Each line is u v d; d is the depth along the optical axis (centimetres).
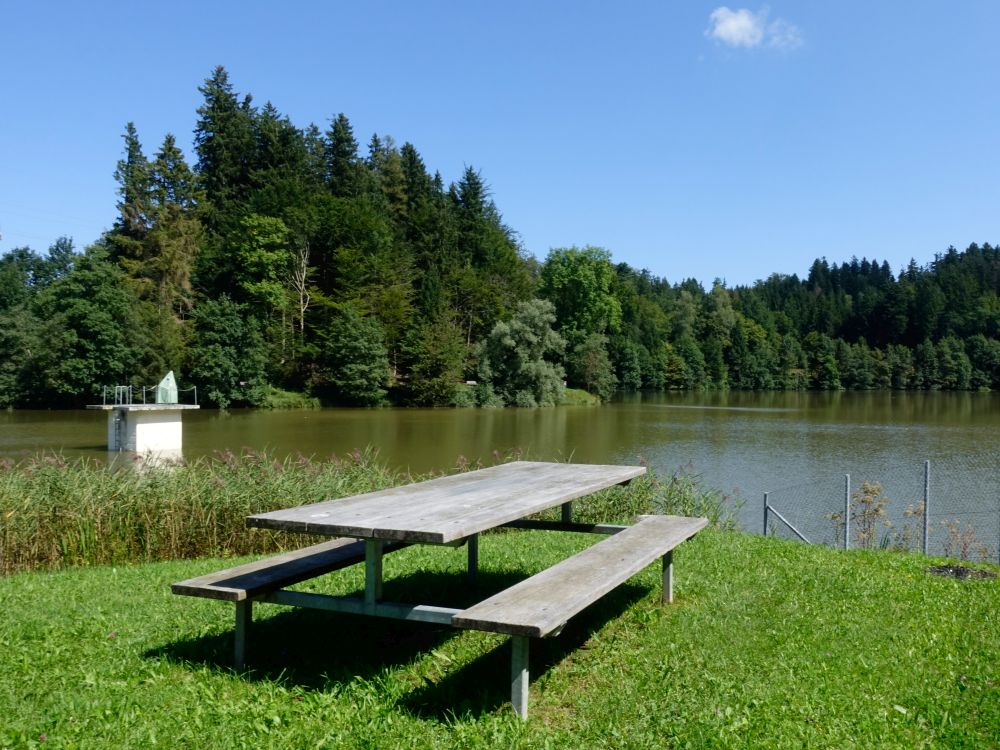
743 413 4775
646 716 341
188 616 503
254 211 5738
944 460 2372
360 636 459
